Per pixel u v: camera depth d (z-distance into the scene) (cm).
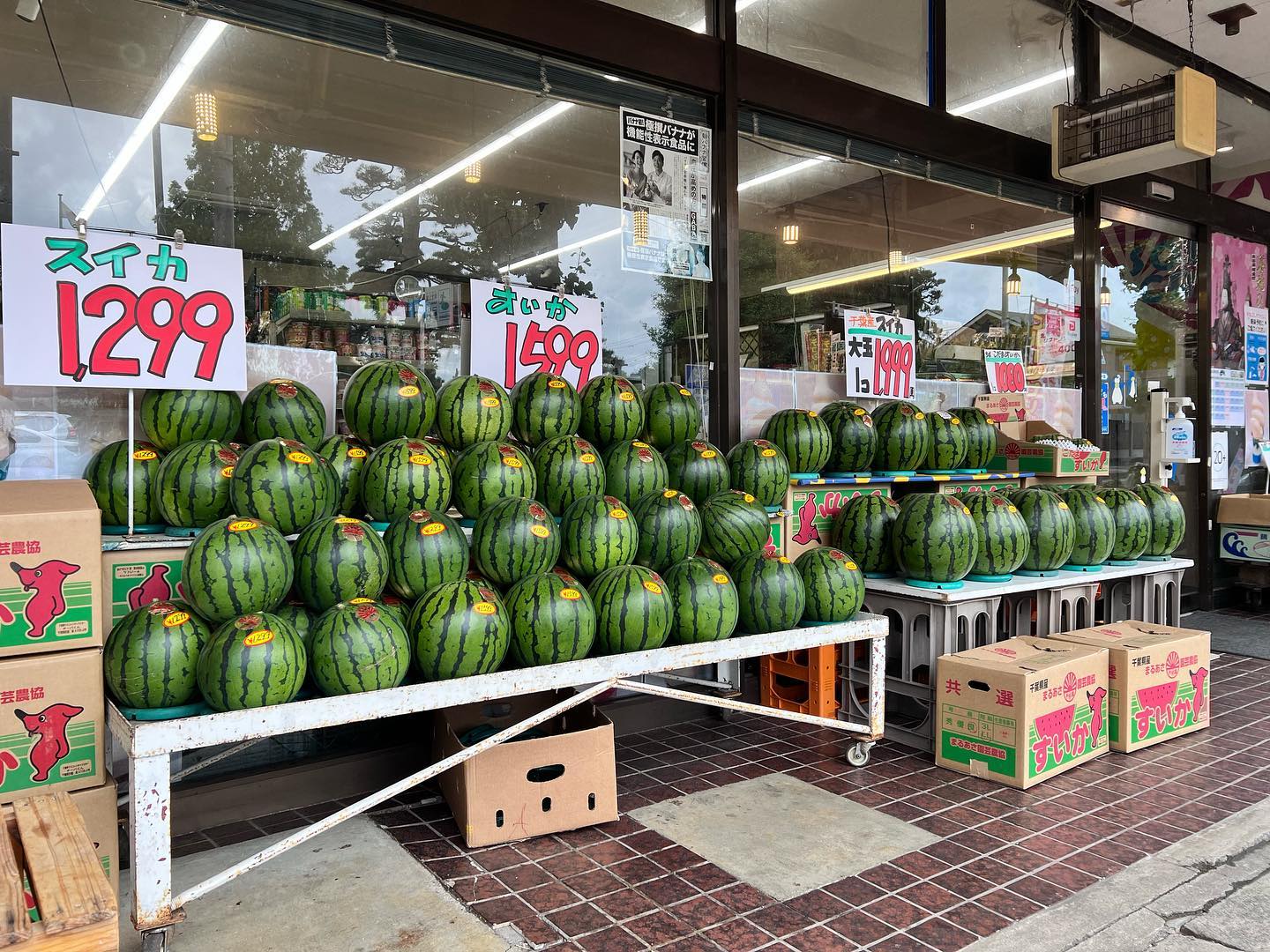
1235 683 496
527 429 363
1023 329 593
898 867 272
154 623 242
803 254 485
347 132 391
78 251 285
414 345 399
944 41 525
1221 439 709
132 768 217
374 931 237
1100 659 372
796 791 336
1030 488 445
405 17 354
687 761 370
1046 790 337
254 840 296
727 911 247
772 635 329
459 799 297
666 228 429
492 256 426
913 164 521
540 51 385
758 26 458
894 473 452
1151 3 570
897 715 426
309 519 286
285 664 238
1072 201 609
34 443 302
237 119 365
